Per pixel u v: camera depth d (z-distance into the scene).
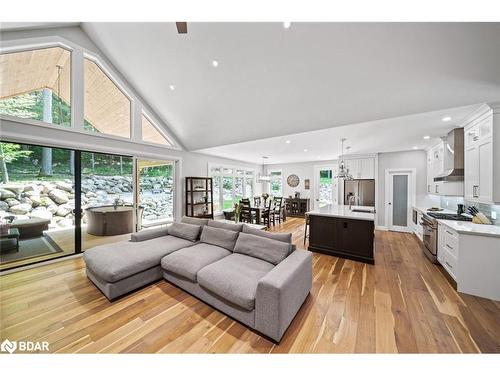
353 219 3.68
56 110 3.46
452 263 2.78
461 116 2.93
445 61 2.00
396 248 4.31
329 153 6.41
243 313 1.91
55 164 3.56
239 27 2.36
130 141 4.43
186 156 5.86
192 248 2.92
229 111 3.82
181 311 2.15
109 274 2.23
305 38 2.21
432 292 2.56
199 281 2.20
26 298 2.35
